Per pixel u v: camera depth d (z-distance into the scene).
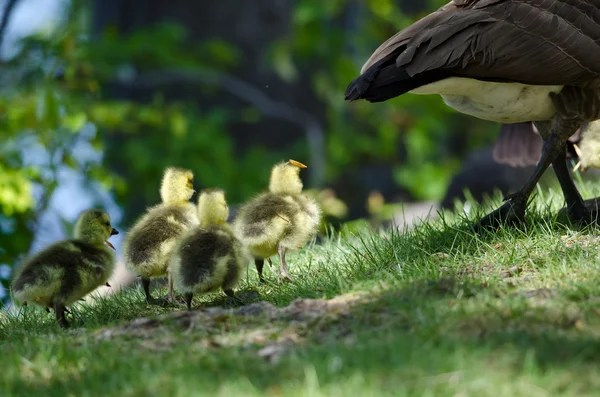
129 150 29.45
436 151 35.44
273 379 8.09
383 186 36.56
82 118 24.30
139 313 11.70
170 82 34.28
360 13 34.56
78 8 37.47
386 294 10.14
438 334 8.68
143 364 8.64
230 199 29.81
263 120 35.00
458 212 14.85
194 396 7.75
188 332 9.73
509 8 11.57
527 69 11.37
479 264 11.34
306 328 9.51
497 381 7.61
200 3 34.59
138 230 12.09
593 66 11.48
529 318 8.95
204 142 29.66
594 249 11.30
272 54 32.91
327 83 33.78
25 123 23.61
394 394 7.56
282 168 13.10
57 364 9.08
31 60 26.73
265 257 12.59
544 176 24.95
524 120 12.64
